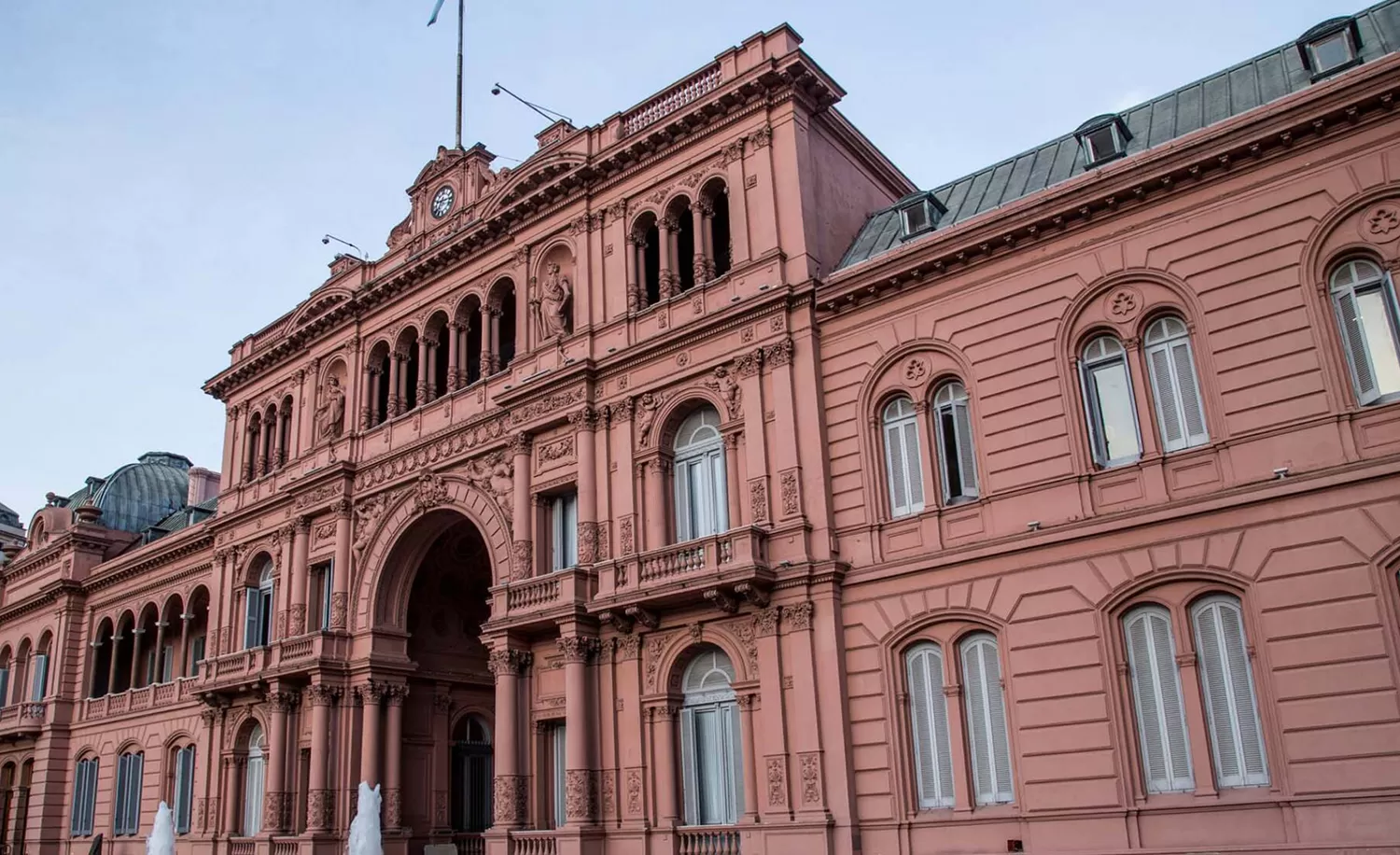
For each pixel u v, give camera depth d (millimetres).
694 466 30953
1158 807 22047
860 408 28141
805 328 29062
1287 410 22266
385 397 42344
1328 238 22562
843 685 26312
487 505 35094
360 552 39469
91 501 65688
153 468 71000
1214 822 21438
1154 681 22938
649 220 34000
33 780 55344
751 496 28641
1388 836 19594
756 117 31578
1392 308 21766
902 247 27922
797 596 27172
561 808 31094
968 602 25297
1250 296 23172
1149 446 23906
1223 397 23062
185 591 50875
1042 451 25234
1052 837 23062
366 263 42750
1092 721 23156
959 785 24641
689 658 29531
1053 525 24609
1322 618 21000
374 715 37688
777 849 25953
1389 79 21906
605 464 31906
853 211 33062
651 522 30594
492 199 37375
